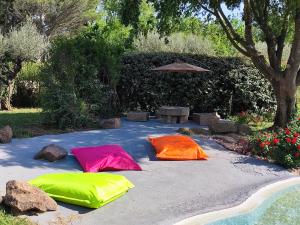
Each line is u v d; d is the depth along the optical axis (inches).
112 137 450.6
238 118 625.0
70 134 458.6
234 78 672.4
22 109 736.3
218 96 682.2
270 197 279.9
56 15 1208.2
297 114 553.3
